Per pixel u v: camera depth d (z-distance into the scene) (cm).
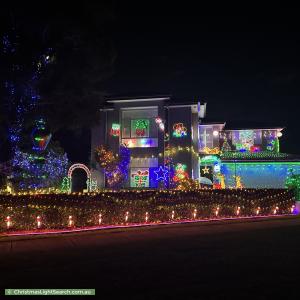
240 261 851
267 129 3375
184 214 1750
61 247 1072
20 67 1521
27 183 1962
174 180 2638
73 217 1455
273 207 2014
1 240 1183
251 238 1215
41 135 1678
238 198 1916
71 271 766
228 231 1412
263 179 3098
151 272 752
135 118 2806
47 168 2097
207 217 1816
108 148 2669
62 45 1545
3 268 802
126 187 2669
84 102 1684
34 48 1528
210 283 666
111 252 981
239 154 3238
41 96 1591
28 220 1366
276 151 3359
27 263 852
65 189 2133
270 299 575
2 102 1514
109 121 2761
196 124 2919
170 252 972
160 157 2680
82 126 1772
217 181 3048
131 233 1370
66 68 1566
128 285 658
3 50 1489
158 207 1678
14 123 1636
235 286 646
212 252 966
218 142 3322
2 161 1684
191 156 2680
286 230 1424
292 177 2719
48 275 734
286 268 779
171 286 650
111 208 1549
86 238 1250
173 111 2744
